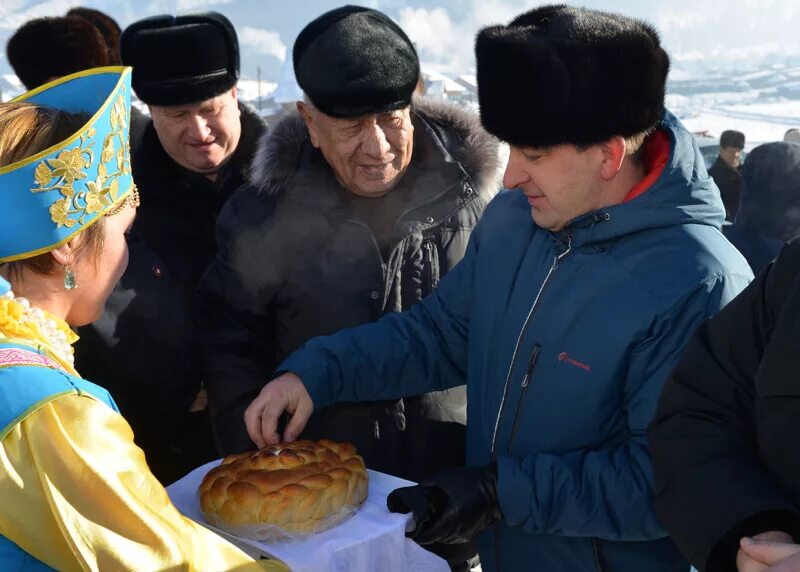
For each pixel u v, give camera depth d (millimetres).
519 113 1258
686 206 1305
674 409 1146
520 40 1245
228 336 1847
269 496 1257
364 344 1612
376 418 1756
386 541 1259
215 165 2129
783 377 1006
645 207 1295
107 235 1173
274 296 1816
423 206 1757
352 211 1762
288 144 1776
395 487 1413
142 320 1779
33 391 1016
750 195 2930
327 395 1579
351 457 1410
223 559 1061
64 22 2467
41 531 988
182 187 2174
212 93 2045
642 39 1252
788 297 1030
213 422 1863
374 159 1644
